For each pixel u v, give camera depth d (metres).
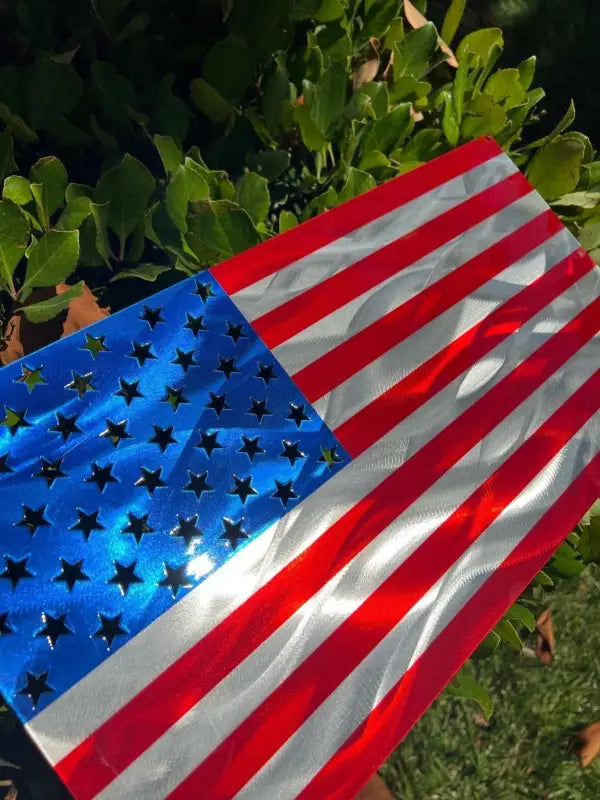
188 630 0.33
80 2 0.54
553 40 1.02
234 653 0.34
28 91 0.50
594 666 0.80
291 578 0.37
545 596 0.78
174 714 0.32
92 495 0.34
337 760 0.34
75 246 0.41
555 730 0.76
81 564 0.33
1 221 0.39
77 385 0.37
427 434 0.45
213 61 0.52
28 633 0.30
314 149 0.56
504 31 1.00
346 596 0.38
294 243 0.46
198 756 0.32
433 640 0.39
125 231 0.48
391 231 0.50
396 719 0.36
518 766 0.73
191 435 0.38
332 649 0.36
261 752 0.33
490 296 0.52
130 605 0.33
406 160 0.61
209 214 0.44
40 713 0.29
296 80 0.60
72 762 0.29
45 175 0.44
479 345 0.50
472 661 0.75
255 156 0.55
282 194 0.58
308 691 0.35
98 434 0.36
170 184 0.45
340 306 0.46
